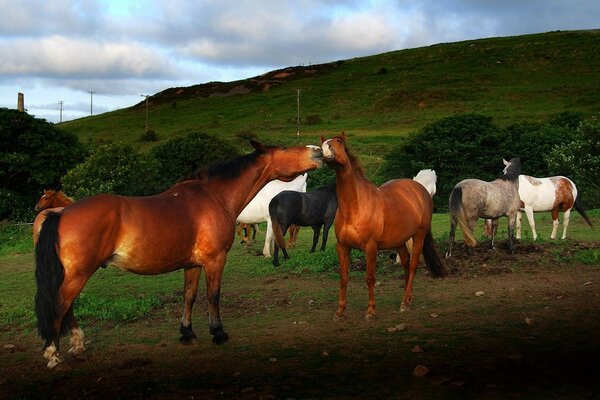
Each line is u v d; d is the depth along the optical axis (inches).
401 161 1444.4
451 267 400.5
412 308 293.6
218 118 3107.8
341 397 169.3
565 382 174.7
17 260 567.8
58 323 198.5
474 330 241.1
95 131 3235.7
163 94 4276.6
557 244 471.5
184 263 230.2
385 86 3346.5
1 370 217.6
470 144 1384.1
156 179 1307.8
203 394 178.5
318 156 260.2
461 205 423.5
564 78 3083.2
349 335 242.7
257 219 527.5
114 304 322.0
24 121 1387.8
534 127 1600.6
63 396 185.6
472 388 172.9
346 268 275.7
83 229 200.1
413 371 189.0
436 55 4023.1
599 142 1026.7
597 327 238.1
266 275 424.2
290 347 227.8
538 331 235.3
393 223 276.1
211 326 239.8
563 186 544.7
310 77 3988.7
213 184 244.4
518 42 4065.0
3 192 1247.5
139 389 186.1
